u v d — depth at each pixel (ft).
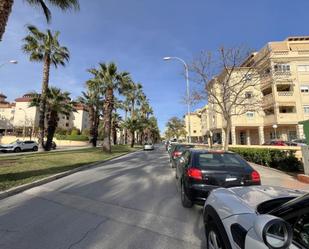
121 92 88.69
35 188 25.77
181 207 19.19
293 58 103.09
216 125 140.15
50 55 85.71
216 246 9.72
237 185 17.29
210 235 10.47
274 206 9.07
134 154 84.38
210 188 17.11
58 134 206.08
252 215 8.32
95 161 51.57
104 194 23.39
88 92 137.59
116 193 23.84
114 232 14.10
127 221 15.96
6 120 252.01
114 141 181.78
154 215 17.22
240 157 19.75
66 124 277.44
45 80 84.23
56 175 31.78
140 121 166.30
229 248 8.39
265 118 111.45
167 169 42.22
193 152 20.44
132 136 150.92
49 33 83.97
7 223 15.33
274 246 6.25
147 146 123.54
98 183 28.86
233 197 10.30
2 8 26.35
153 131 301.22
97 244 12.51
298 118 101.04
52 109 91.66
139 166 46.52
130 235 13.71
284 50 103.81
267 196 10.19
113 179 31.63
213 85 60.59
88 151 85.81
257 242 6.88
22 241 12.76
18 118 237.86
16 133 220.84
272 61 100.01
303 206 6.91
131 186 27.22
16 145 101.50
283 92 102.68
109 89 83.97
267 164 45.75
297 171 38.52
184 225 15.34
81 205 19.54
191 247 12.35
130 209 18.61
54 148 124.88
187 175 18.34
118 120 189.26
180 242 12.92
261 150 49.03
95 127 142.00
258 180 17.87
